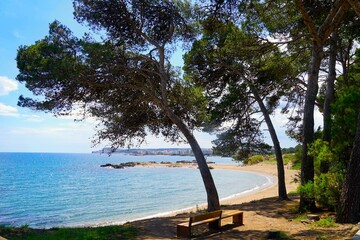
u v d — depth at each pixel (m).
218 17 11.22
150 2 12.80
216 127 19.92
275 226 10.36
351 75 17.30
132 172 79.88
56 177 64.44
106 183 51.38
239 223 11.19
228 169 83.62
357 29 13.16
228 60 17.06
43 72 11.21
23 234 9.37
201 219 9.83
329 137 12.39
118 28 12.78
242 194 32.44
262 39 13.85
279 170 17.98
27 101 12.26
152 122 14.86
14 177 64.50
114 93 13.45
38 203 31.19
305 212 12.17
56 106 12.38
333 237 8.07
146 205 28.61
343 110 10.63
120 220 21.88
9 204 30.75
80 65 11.57
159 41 13.73
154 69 13.94
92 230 10.16
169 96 14.54
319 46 11.64
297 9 11.84
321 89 19.36
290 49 15.10
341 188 10.66
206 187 13.30
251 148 20.27
